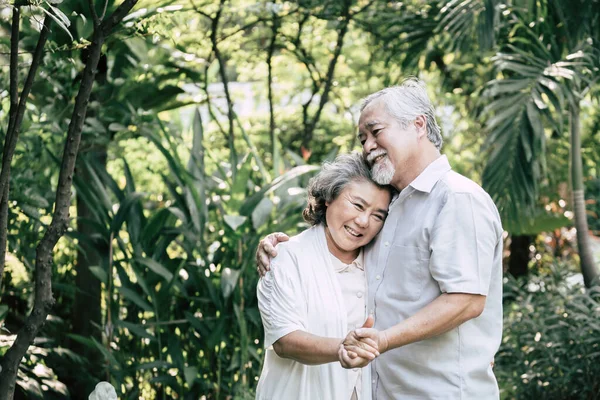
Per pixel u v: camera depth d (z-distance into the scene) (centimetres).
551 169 680
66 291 461
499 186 459
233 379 416
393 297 235
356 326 240
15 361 276
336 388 232
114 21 270
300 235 243
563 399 434
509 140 459
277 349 227
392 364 237
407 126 231
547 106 458
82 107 274
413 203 234
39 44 267
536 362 432
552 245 768
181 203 432
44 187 436
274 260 236
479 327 232
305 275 232
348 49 719
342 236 234
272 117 663
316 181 239
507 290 539
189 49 604
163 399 423
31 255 425
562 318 445
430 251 227
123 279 419
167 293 409
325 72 756
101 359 440
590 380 427
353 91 762
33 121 421
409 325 212
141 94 482
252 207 425
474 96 682
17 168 408
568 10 474
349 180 233
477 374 231
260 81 784
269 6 597
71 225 502
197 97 520
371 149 233
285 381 234
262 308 233
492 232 223
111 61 467
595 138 703
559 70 459
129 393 419
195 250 448
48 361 420
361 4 652
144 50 471
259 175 502
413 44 582
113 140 459
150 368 412
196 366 428
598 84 506
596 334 425
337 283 236
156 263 406
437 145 238
